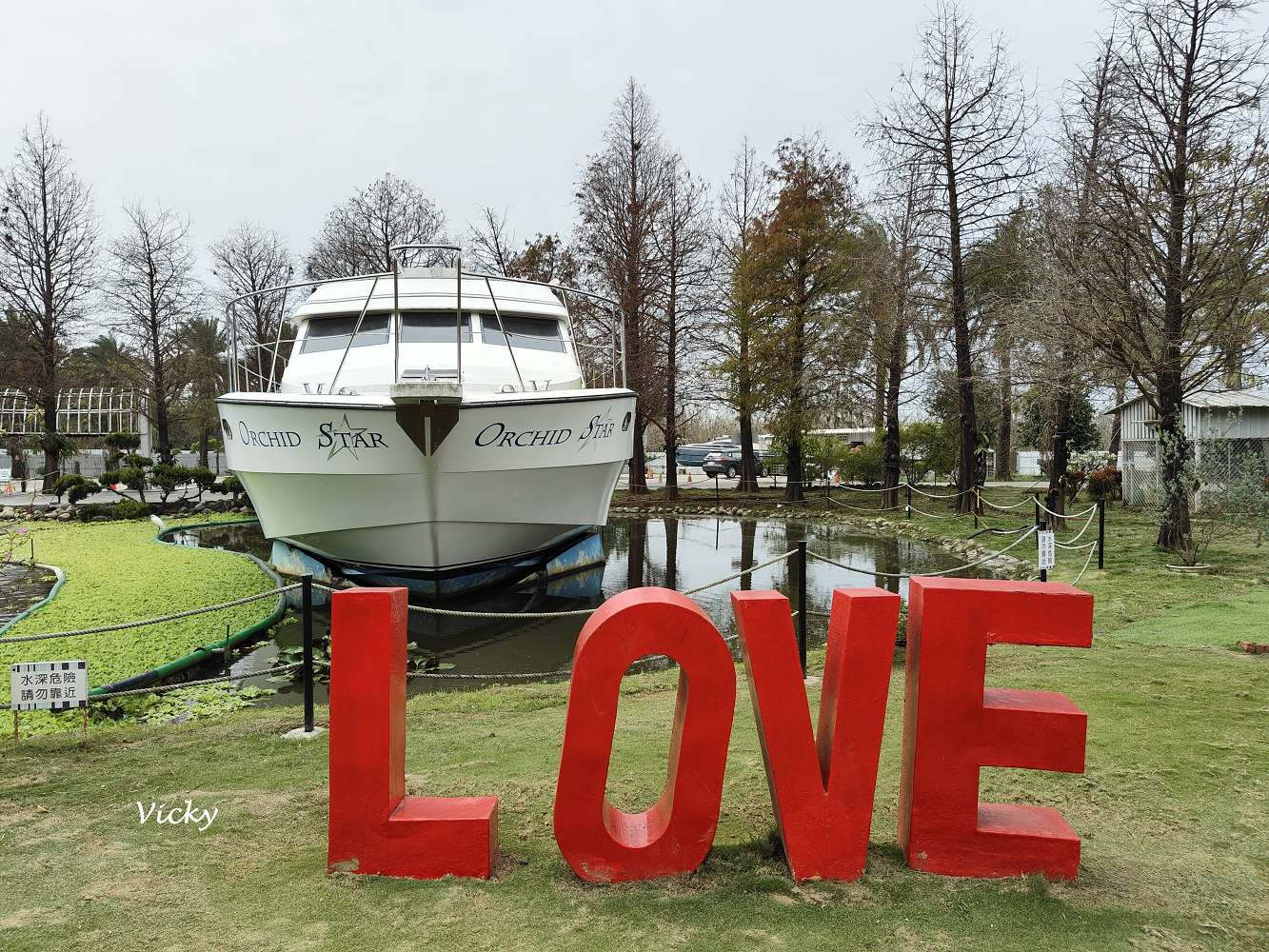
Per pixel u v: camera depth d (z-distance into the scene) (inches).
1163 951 101.0
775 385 986.7
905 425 1184.8
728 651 122.4
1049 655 258.4
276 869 126.0
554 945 103.3
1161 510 477.1
